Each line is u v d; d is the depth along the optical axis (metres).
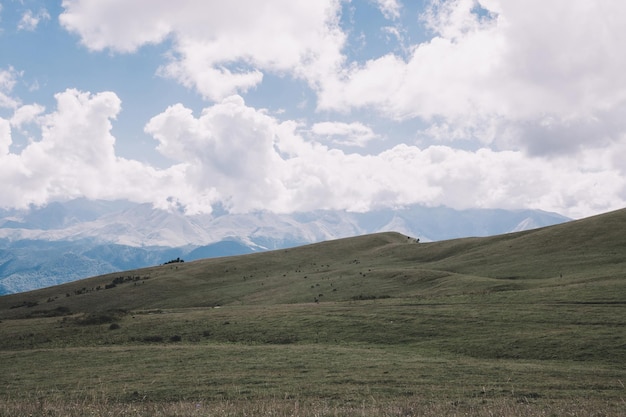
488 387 28.59
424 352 41.69
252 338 50.25
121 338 52.75
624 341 39.84
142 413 20.92
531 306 54.47
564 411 22.11
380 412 21.28
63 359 41.38
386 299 71.12
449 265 107.88
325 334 50.03
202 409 21.66
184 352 42.34
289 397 26.42
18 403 24.50
